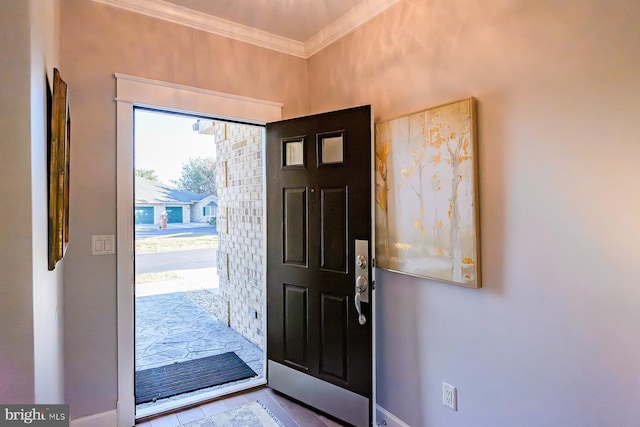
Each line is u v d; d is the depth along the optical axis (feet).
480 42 5.18
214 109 7.83
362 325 6.79
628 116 3.74
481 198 5.14
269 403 7.88
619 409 3.83
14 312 2.69
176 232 33.17
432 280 5.86
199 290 21.06
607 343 3.92
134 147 7.04
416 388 6.23
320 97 8.65
